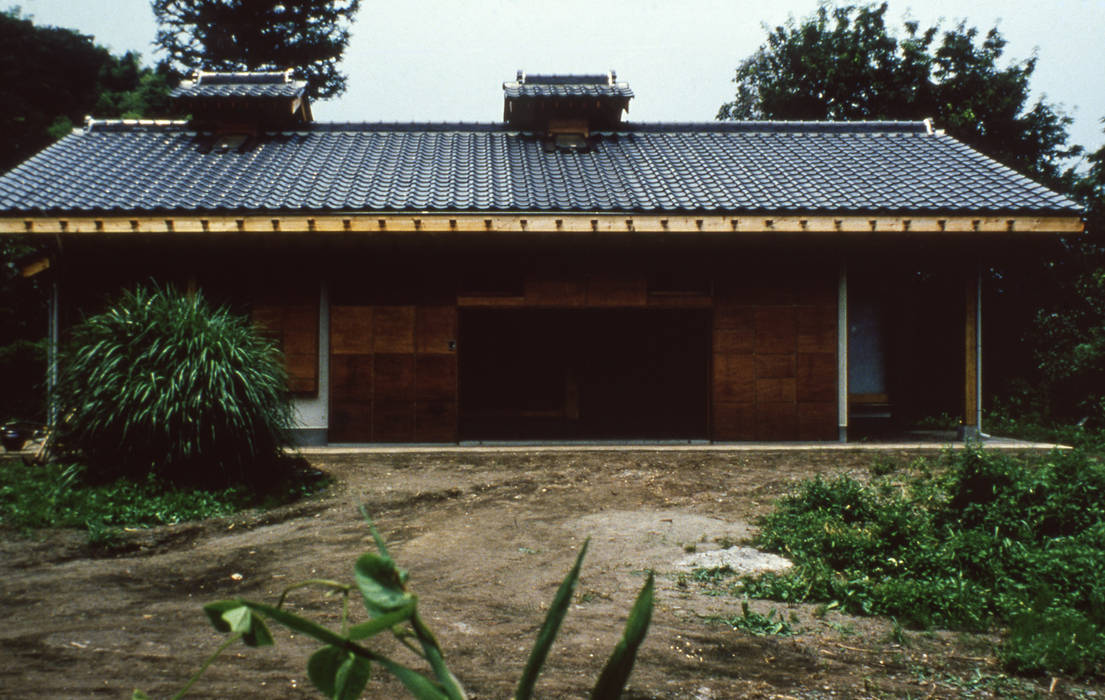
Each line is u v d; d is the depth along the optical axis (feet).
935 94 57.93
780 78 65.00
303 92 42.98
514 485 25.86
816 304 33.50
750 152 40.16
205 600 15.15
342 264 32.81
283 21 82.69
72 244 30.81
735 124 44.16
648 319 44.50
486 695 10.68
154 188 33.35
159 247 31.40
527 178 35.55
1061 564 16.22
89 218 29.86
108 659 11.76
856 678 11.82
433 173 36.14
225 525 20.92
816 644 13.28
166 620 13.80
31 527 19.92
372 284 32.86
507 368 42.27
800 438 33.32
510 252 32.86
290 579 16.61
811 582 16.19
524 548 19.13
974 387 34.09
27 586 15.92
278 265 32.73
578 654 12.39
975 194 33.19
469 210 30.71
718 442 33.22
